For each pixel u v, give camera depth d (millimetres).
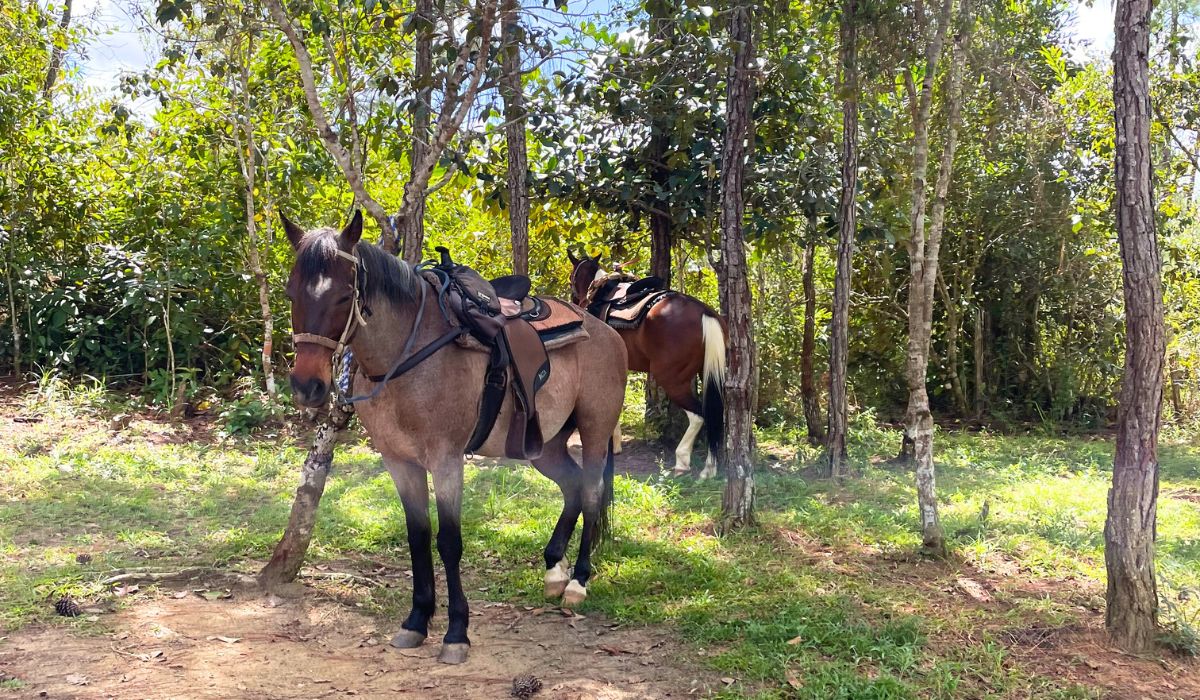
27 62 9789
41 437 7520
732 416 5621
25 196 9672
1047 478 7359
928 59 5195
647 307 7684
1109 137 8789
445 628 4051
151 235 9672
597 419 4746
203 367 10148
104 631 3754
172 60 6500
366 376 3627
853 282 11133
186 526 5469
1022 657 3691
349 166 4531
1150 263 3652
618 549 5215
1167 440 9633
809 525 5773
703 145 7762
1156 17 6715
